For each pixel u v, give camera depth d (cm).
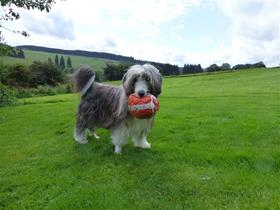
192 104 295
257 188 111
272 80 754
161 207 102
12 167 141
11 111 301
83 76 157
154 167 131
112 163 137
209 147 153
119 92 144
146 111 128
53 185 121
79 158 145
